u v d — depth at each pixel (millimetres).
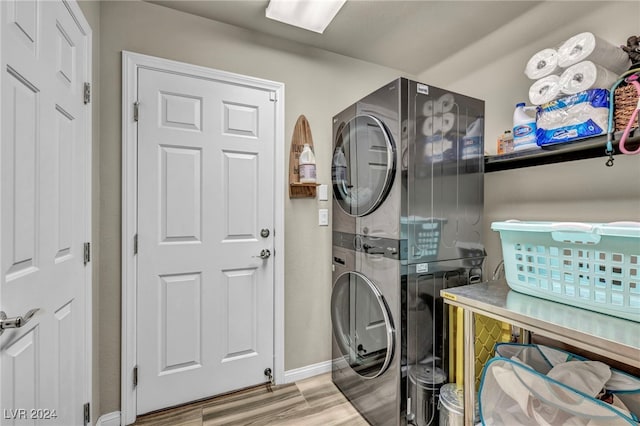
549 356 1231
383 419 1460
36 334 894
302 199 2035
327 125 2125
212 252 1765
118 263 1549
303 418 1604
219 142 1778
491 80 1945
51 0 986
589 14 1479
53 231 1003
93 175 1411
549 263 1033
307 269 2049
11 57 764
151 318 1618
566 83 1223
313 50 2082
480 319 1442
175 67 1663
